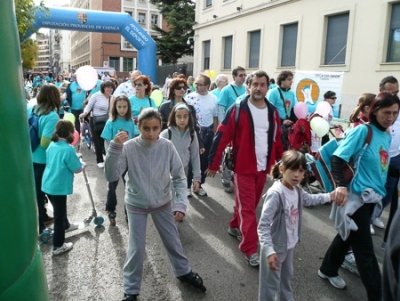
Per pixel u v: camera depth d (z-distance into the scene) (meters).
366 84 11.83
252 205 3.59
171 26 30.22
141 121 2.78
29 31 15.22
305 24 14.10
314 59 13.78
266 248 2.48
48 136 3.67
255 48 17.56
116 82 12.13
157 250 3.84
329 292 3.12
